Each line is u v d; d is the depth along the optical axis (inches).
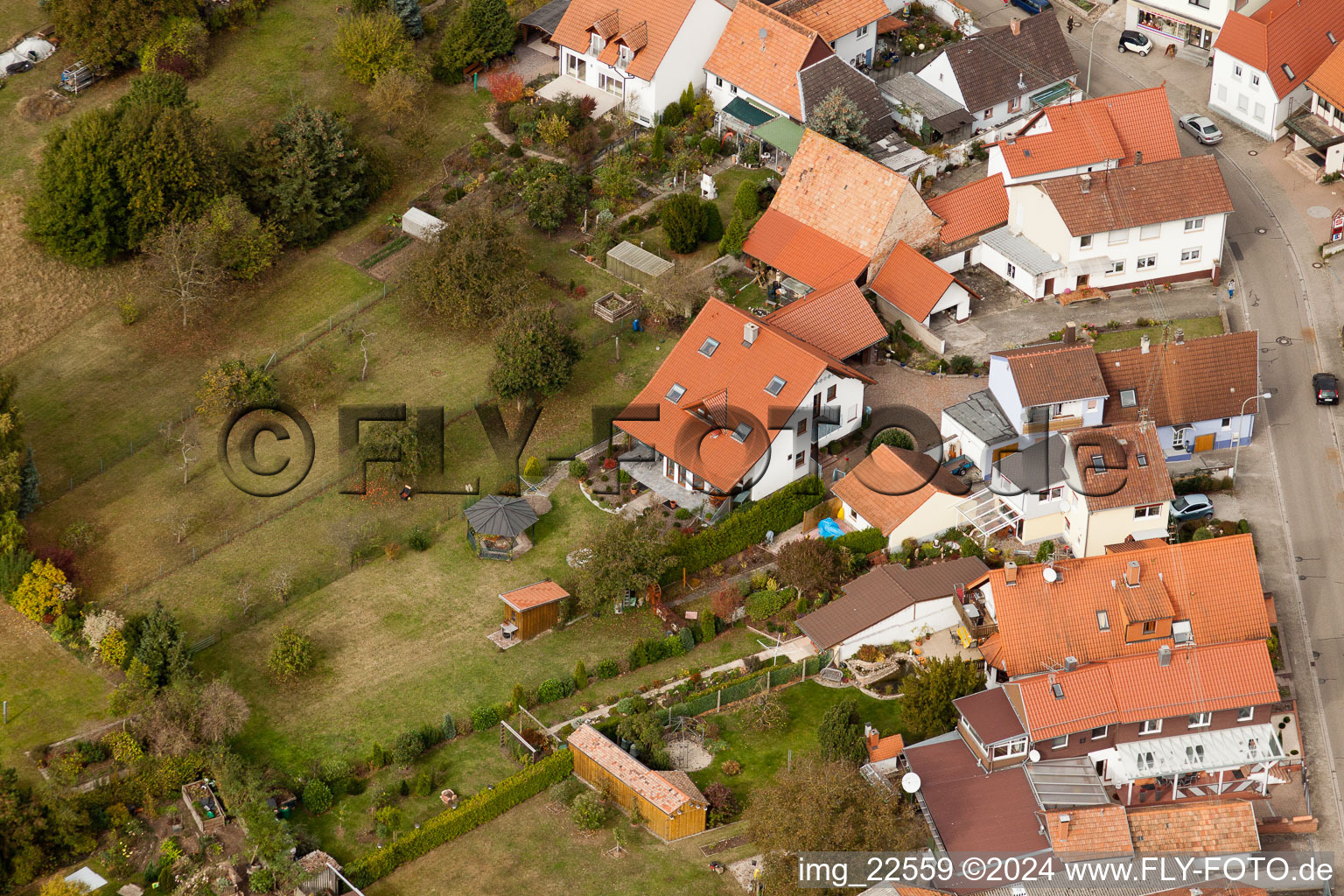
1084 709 3353.8
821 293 4453.7
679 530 3993.6
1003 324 4650.6
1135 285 4771.2
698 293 4692.4
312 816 3427.7
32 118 5201.8
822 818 3137.3
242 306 4795.8
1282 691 3634.4
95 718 3646.7
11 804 3336.6
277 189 4884.4
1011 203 4847.4
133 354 4630.9
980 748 3376.0
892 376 4478.3
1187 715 3383.4
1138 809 3287.4
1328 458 4220.0
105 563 4013.3
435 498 4210.1
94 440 4367.6
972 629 3681.1
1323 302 4687.5
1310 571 3922.2
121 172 4704.7
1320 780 3469.5
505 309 4591.5
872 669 3742.6
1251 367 4185.5
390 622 3878.0
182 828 3417.8
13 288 4739.2
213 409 4382.4
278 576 3978.8
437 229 4849.9
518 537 4097.0
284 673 3708.2
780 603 3865.7
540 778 3479.3
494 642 3826.3
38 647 3823.8
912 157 5103.3
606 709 3663.9
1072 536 3949.3
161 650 3703.3
